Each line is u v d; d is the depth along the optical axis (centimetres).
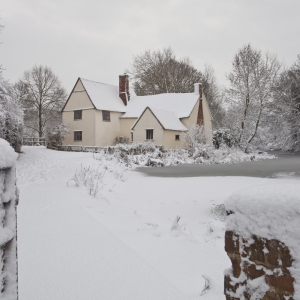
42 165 1731
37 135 5106
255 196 128
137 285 337
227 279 136
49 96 4753
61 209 639
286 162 2455
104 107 3609
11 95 1873
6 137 1980
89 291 325
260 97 3541
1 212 137
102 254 415
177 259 428
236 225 133
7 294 137
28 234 488
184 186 1217
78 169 1437
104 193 953
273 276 120
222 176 1546
